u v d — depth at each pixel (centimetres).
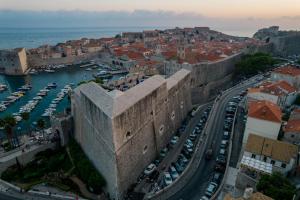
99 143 6906
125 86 11694
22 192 6762
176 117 10100
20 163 7919
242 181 5825
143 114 7400
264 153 6306
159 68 16512
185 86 11081
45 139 9075
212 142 8400
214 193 6112
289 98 9806
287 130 7219
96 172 7119
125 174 6594
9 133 8781
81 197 6556
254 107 8000
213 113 10356
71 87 16850
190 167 7256
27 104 13712
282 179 5153
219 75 14725
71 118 9088
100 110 6469
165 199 6166
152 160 8112
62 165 7981
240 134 8544
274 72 11775
